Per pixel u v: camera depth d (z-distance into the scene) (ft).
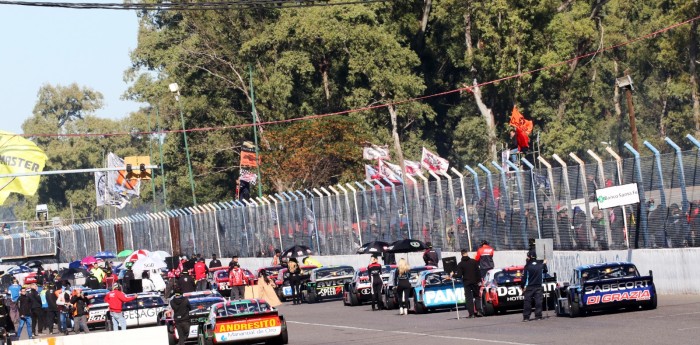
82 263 618.03
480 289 262.67
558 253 311.47
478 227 359.87
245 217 550.77
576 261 301.43
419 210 395.55
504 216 343.46
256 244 542.16
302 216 491.72
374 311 318.45
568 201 308.19
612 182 286.87
